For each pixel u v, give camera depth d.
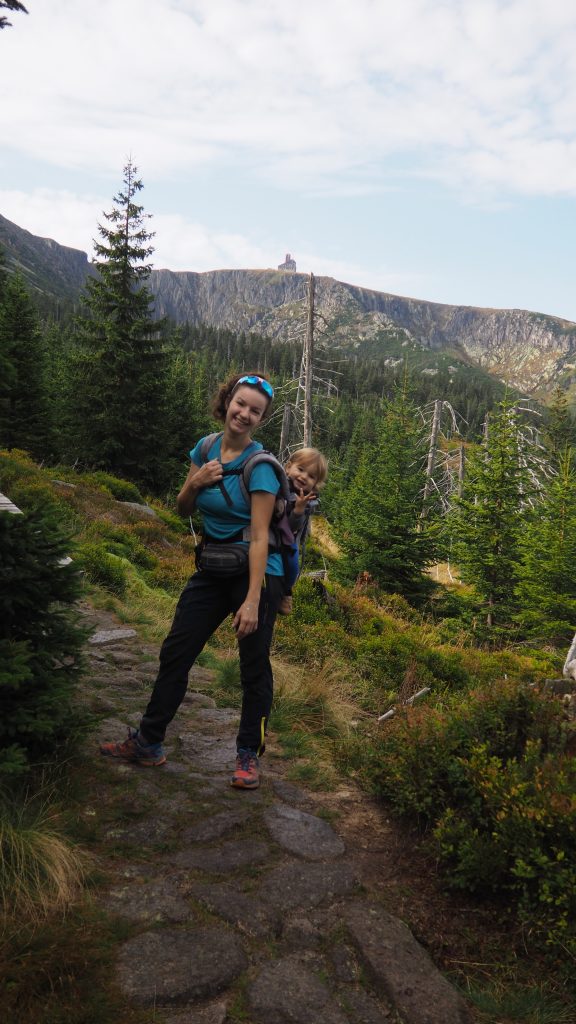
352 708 5.57
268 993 1.95
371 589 15.48
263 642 3.11
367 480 23.47
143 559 12.05
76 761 3.19
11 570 2.83
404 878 2.82
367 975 2.12
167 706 3.24
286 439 24.66
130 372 27.19
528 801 2.83
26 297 26.33
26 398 26.28
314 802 3.41
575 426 34.22
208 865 2.58
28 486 14.47
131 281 27.56
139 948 2.04
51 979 1.82
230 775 3.45
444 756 3.39
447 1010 2.01
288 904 2.41
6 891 2.17
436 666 8.23
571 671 6.68
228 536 3.00
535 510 21.08
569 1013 2.17
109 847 2.61
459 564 20.88
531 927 2.52
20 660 2.60
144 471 28.17
